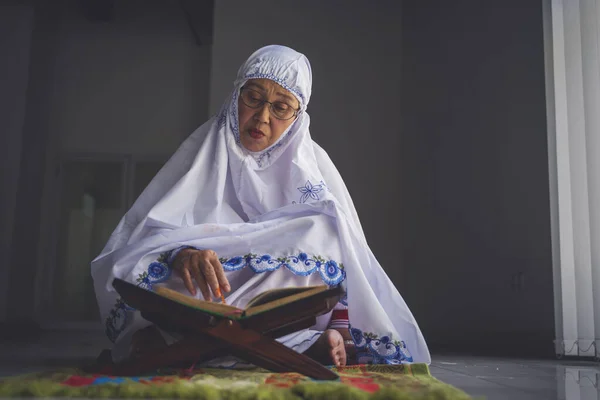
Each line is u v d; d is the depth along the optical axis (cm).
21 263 858
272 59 223
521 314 447
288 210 204
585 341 382
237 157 223
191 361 161
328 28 765
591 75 387
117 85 904
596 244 374
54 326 831
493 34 521
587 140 387
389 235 711
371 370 188
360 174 730
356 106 747
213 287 176
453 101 595
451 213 580
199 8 784
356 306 199
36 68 902
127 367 157
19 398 122
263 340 159
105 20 908
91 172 889
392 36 761
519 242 457
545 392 175
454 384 193
